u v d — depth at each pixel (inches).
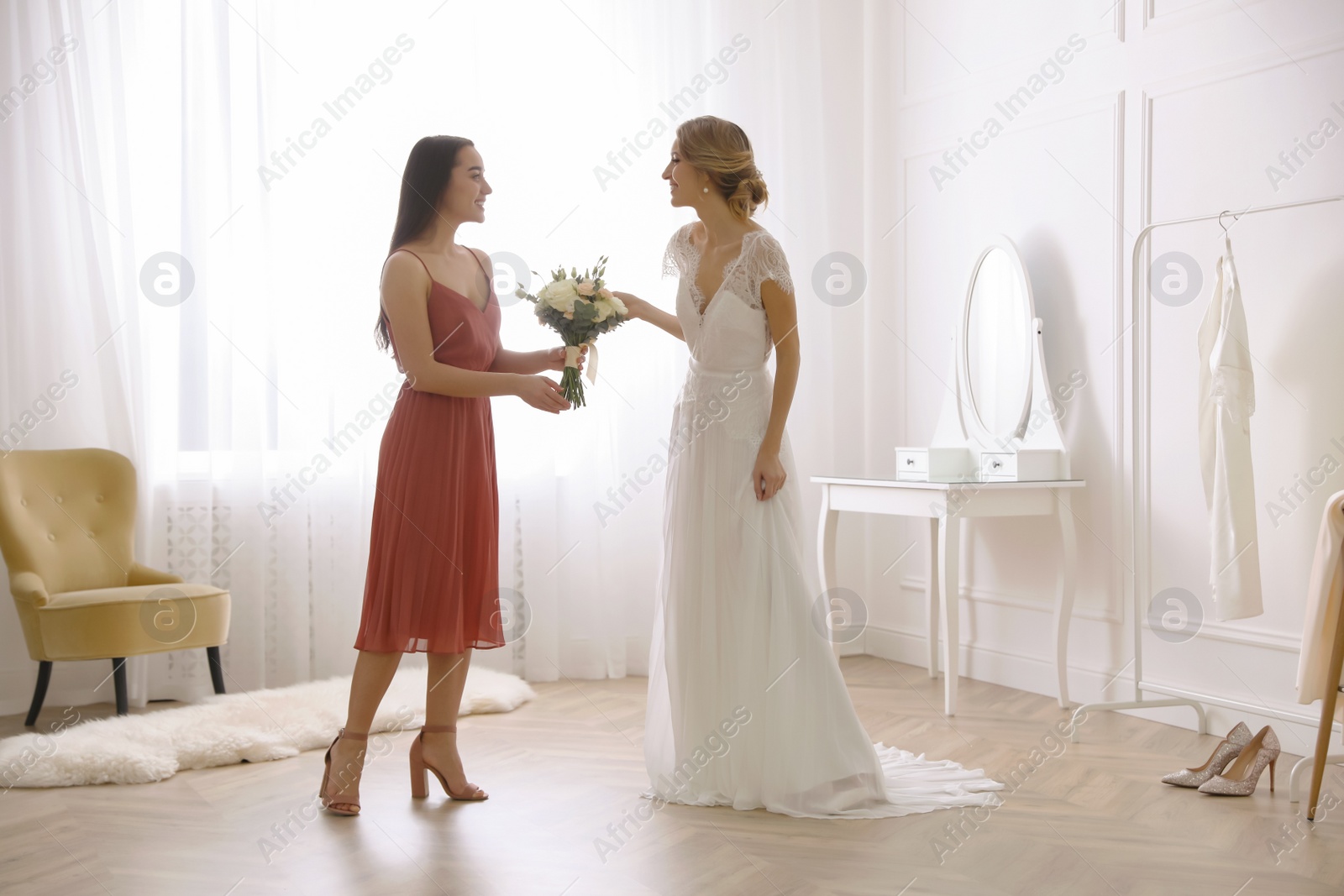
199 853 91.4
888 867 87.4
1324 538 103.3
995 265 165.0
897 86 189.5
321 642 165.0
